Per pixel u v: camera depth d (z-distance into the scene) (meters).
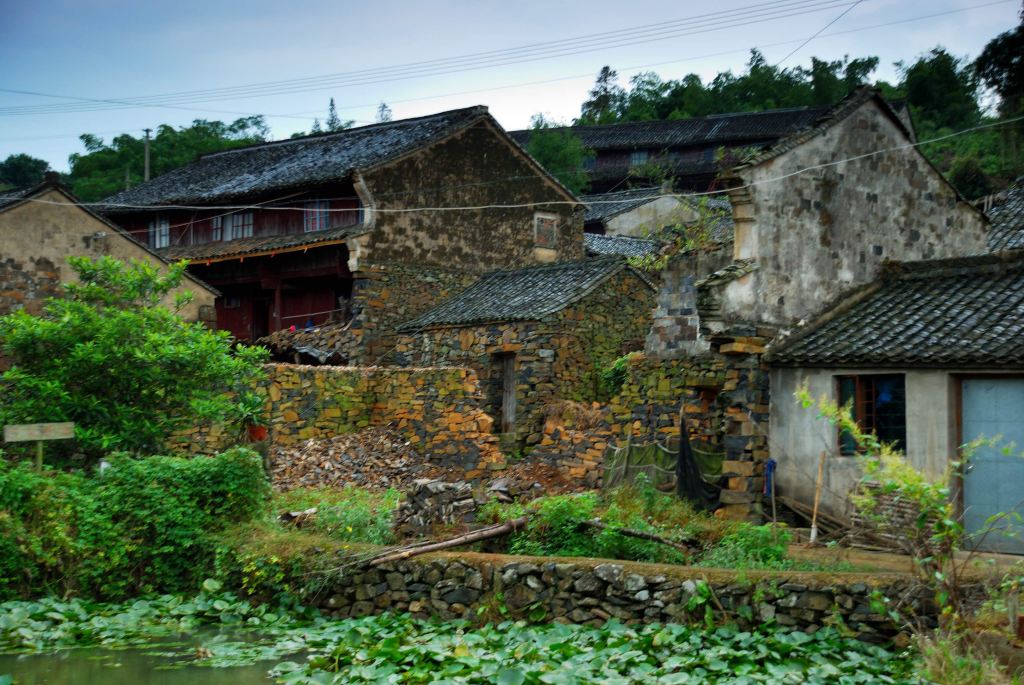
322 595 12.26
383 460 19.94
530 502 14.19
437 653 9.75
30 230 23.02
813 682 8.74
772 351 15.85
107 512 12.97
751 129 47.84
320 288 28.20
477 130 28.69
